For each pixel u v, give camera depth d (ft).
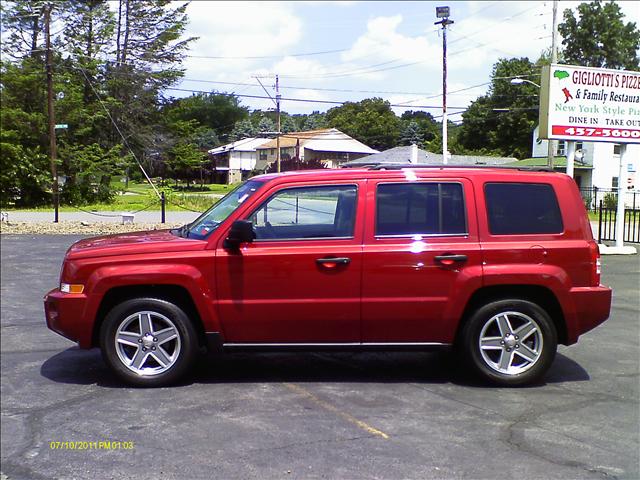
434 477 12.46
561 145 174.70
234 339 17.89
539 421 15.51
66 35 148.56
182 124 179.73
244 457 13.32
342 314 17.74
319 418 15.55
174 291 18.21
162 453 13.53
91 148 135.54
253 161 352.08
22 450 13.73
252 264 17.57
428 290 17.74
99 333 18.08
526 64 257.55
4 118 121.29
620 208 52.37
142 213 105.60
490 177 18.37
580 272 18.10
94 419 15.49
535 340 18.16
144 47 168.66
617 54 150.61
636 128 51.06
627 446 14.03
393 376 19.17
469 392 17.69
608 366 20.52
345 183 18.17
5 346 22.65
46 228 75.05
